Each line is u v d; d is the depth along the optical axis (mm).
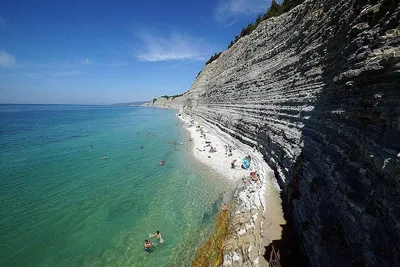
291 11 31672
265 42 38312
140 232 15875
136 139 47531
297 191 13945
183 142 43031
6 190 22438
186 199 19938
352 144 9477
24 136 51594
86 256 13844
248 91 37094
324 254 8727
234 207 17094
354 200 8188
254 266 10516
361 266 7160
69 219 17500
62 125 74375
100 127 68750
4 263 13297
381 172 7160
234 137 36594
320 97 14883
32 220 17375
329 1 18750
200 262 12609
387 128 7246
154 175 25938
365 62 8789
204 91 80688
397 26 8062
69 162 31359
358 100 9180
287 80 24125
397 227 6160
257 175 21203
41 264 13273
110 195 21250
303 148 14938
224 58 69250
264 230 12820
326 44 16562
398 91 6941
